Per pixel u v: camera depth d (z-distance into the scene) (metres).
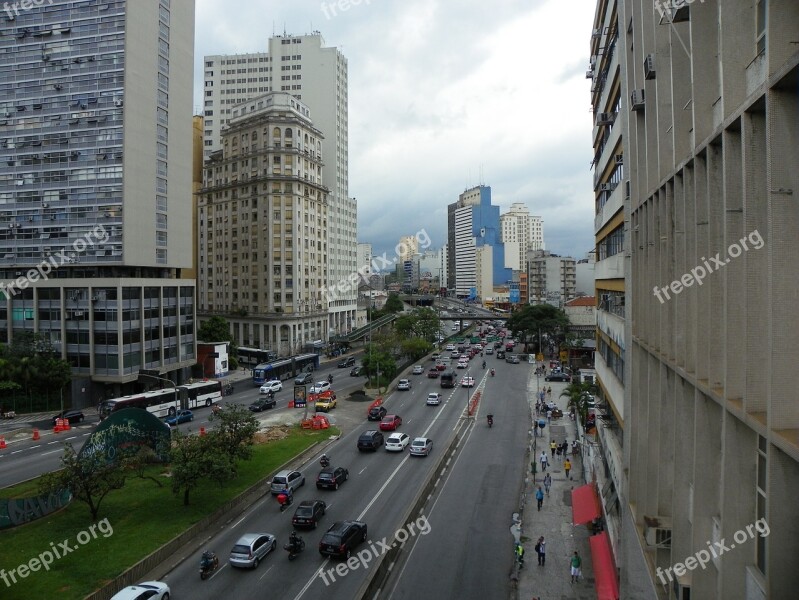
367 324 125.25
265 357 90.88
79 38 62.78
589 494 31.98
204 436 33.28
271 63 129.25
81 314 61.09
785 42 7.88
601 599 21.48
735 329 9.81
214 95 132.75
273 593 23.08
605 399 33.34
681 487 13.62
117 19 61.81
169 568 25.16
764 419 8.62
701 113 11.67
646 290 18.20
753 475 9.88
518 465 41.56
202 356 79.94
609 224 30.41
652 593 16.42
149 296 64.94
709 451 11.76
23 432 49.25
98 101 62.28
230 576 24.48
